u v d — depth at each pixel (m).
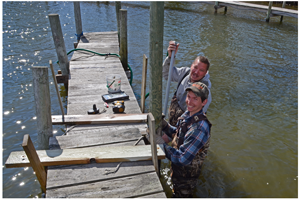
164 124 3.24
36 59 8.30
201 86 2.55
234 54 9.41
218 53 9.44
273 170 3.92
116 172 2.55
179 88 3.54
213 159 4.12
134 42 10.48
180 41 10.62
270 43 10.91
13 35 10.74
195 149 2.53
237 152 4.30
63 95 6.28
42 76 2.83
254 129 4.98
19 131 4.76
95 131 3.44
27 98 5.92
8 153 4.18
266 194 3.49
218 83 7.01
